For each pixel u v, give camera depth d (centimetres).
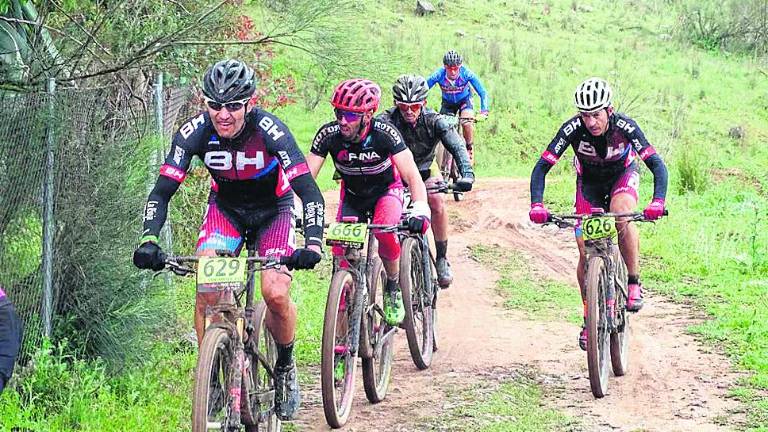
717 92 3253
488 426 705
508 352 930
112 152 803
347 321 713
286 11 900
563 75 3222
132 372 785
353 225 705
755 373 833
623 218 816
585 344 808
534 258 1375
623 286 850
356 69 921
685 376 832
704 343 936
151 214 567
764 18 3916
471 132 1714
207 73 556
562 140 826
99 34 916
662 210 788
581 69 3297
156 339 861
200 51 1163
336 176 797
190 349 884
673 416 727
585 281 814
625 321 861
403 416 734
